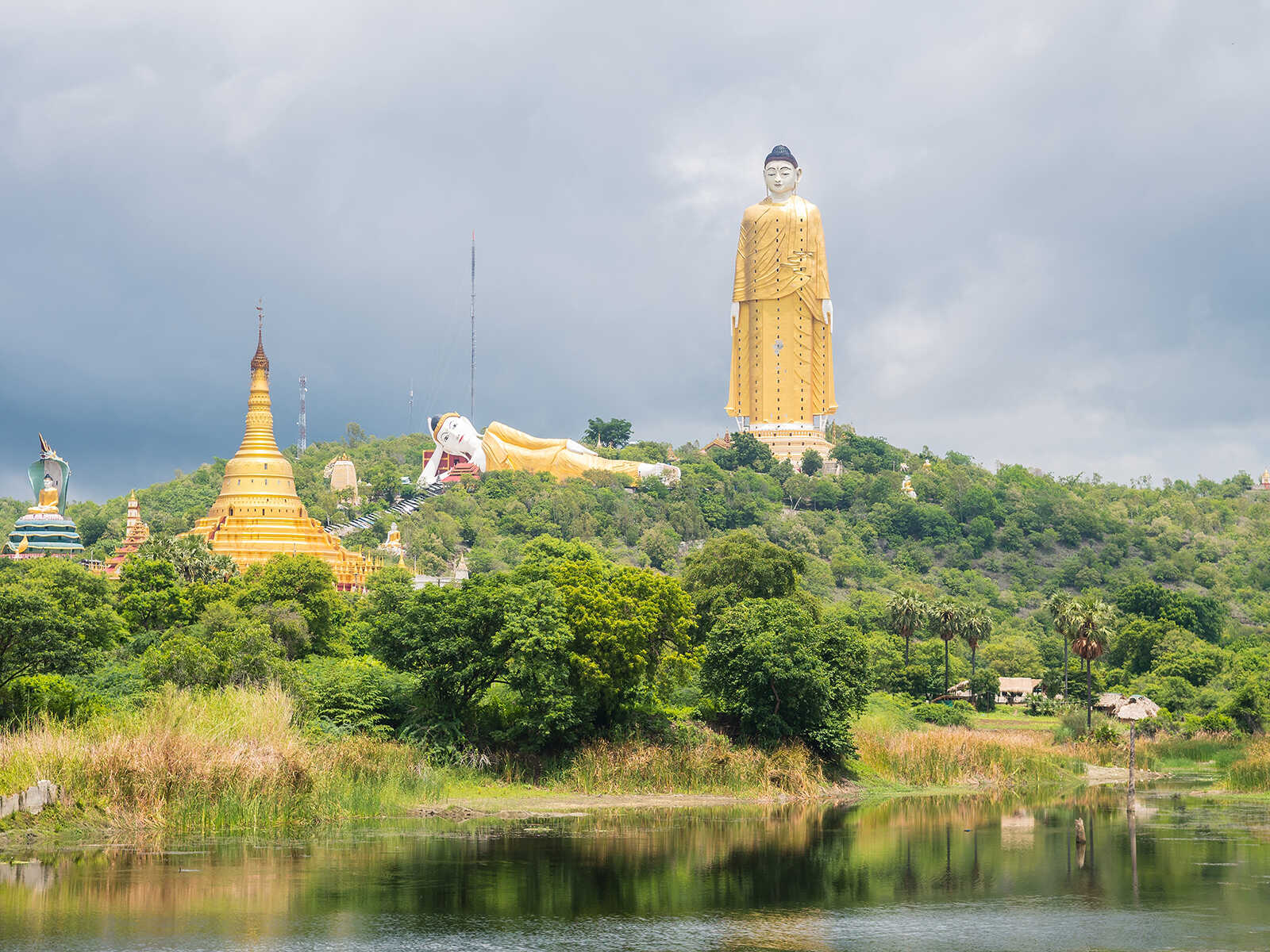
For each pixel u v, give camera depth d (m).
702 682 95.00
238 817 59.28
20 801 56.03
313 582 143.62
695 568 125.25
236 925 40.47
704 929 41.41
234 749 62.44
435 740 79.31
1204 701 165.75
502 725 86.00
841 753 92.31
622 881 49.47
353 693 80.75
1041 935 40.97
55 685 73.81
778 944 39.38
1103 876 52.31
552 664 81.31
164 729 62.94
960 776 97.69
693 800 79.25
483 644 82.12
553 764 82.25
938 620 183.75
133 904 43.19
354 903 44.12
